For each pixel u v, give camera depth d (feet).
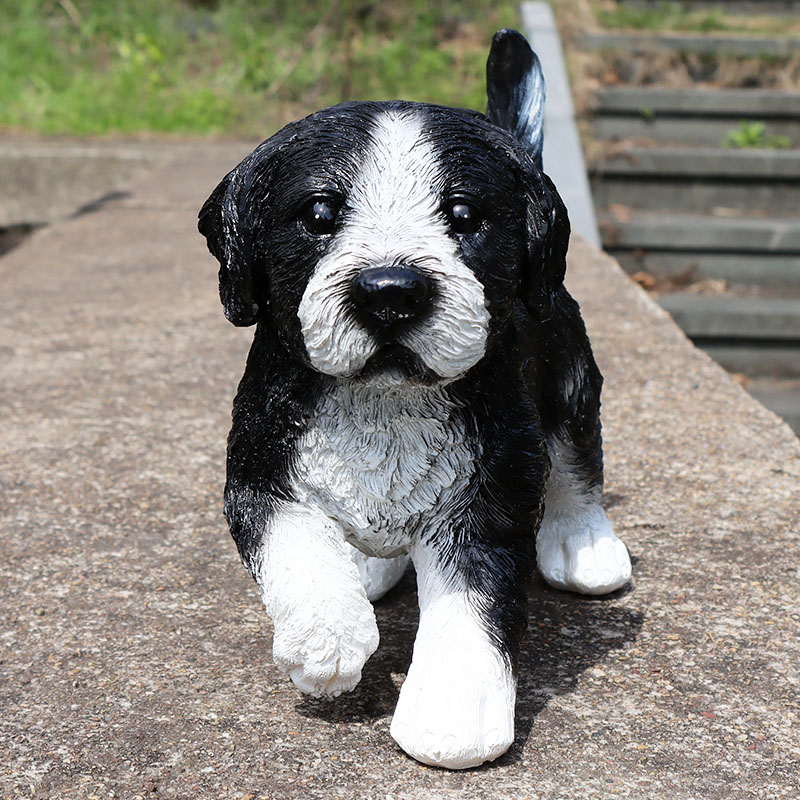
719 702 3.11
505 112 3.37
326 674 2.90
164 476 4.25
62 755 2.95
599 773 2.89
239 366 5.45
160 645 3.34
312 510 2.99
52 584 3.62
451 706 2.87
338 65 12.56
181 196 9.35
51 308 6.49
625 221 8.48
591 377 3.41
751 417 4.68
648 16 11.25
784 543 3.78
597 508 3.55
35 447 4.48
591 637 3.35
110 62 13.55
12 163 11.07
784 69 10.19
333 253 2.72
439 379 2.75
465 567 2.97
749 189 9.04
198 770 2.91
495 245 2.80
